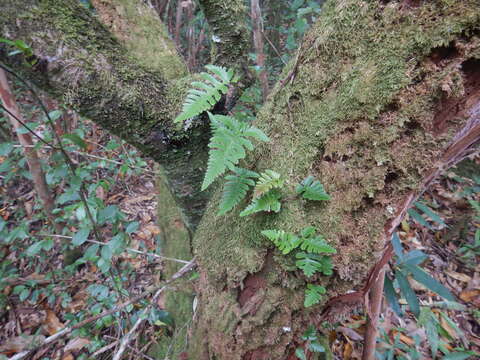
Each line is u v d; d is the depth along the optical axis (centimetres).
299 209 47
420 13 37
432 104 38
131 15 77
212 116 47
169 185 75
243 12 59
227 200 48
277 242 44
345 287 46
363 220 44
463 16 34
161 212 113
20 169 117
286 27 174
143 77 53
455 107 38
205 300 56
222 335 52
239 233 52
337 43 44
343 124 44
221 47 60
